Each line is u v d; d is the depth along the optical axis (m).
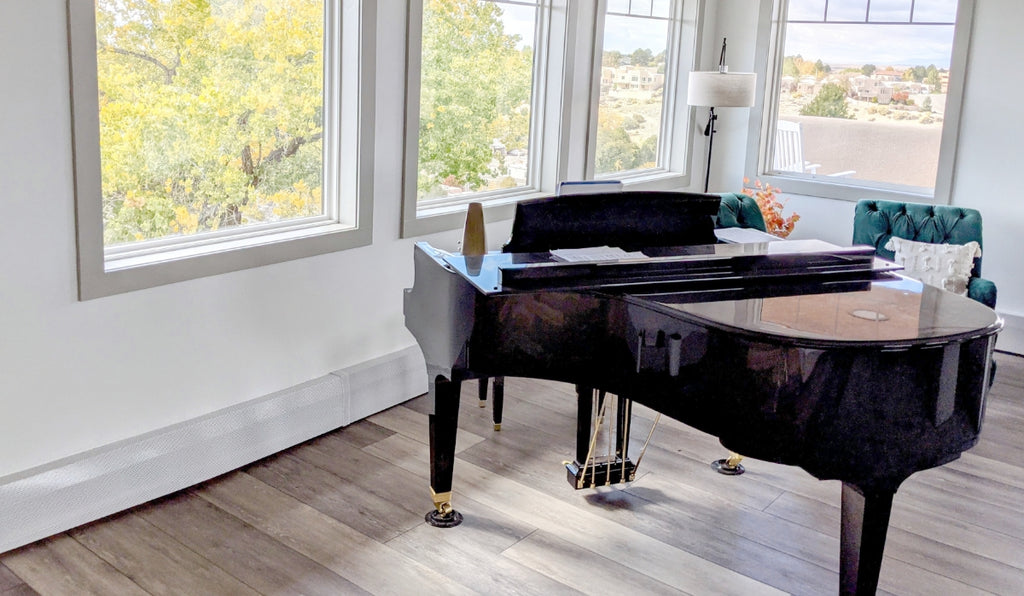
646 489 3.60
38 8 2.84
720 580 2.98
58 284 3.03
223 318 3.57
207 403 3.57
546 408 4.40
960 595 2.94
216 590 2.83
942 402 2.47
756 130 6.13
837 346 2.36
